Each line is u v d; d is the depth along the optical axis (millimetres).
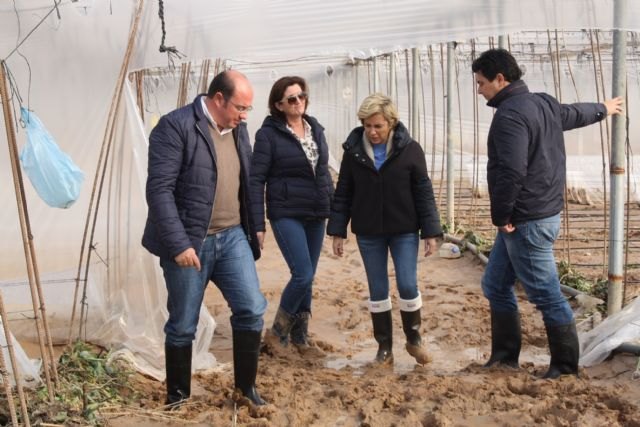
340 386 4727
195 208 4066
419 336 5242
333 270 8703
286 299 5531
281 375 5020
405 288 5121
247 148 4352
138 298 5438
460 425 4066
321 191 5512
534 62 14828
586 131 14938
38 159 4227
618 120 5379
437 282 7836
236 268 4273
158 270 5383
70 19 5246
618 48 5258
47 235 5582
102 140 5402
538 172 4562
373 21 5355
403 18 5340
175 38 5305
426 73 16328
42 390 4250
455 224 10391
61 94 5324
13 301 5582
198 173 4055
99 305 5543
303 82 5398
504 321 5109
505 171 4477
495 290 5082
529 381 4648
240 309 4289
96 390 4457
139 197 5410
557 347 4797
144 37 5293
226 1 5293
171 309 4273
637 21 5148
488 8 5281
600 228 10711
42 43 5258
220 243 4246
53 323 5574
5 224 5594
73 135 5367
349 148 5129
